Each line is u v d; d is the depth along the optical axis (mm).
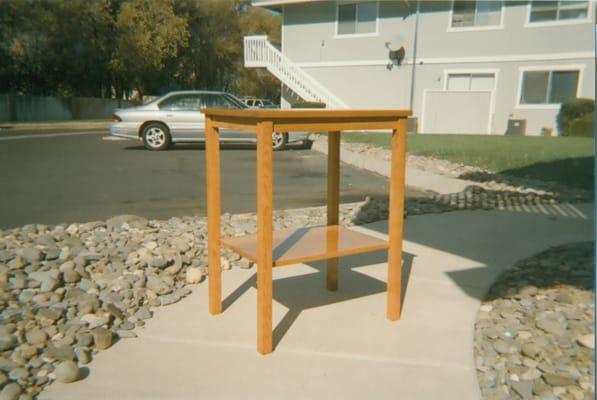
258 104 35094
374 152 11328
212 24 42344
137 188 7758
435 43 18344
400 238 2869
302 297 3289
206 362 2465
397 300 2928
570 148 11148
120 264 3736
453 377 2332
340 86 20141
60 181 8320
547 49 16766
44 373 2330
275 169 10148
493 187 7121
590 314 2891
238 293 3348
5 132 19203
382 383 2285
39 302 3086
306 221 5348
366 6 19172
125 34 32219
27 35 28688
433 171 8492
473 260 4027
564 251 4215
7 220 5613
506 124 17734
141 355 2531
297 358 2504
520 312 2982
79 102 30547
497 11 17328
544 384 2188
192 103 13000
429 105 18609
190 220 5414
